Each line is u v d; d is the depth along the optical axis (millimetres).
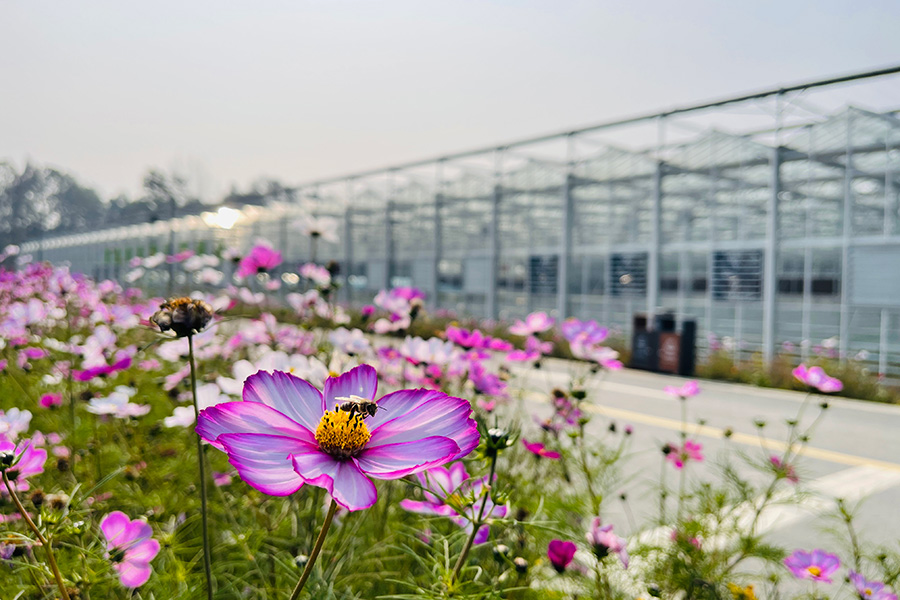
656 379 11320
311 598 1447
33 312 3025
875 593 1818
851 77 11234
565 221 18000
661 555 2088
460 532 1397
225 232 23344
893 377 12391
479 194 20984
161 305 1065
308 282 3500
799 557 1973
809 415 7910
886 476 5016
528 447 1905
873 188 13680
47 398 2582
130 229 30500
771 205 13562
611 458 2541
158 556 1683
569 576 1805
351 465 658
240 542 1729
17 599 1354
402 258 24047
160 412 2996
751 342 15133
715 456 5172
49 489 1941
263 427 696
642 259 17547
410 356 2334
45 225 64000
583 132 16062
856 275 13445
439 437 680
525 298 20000
